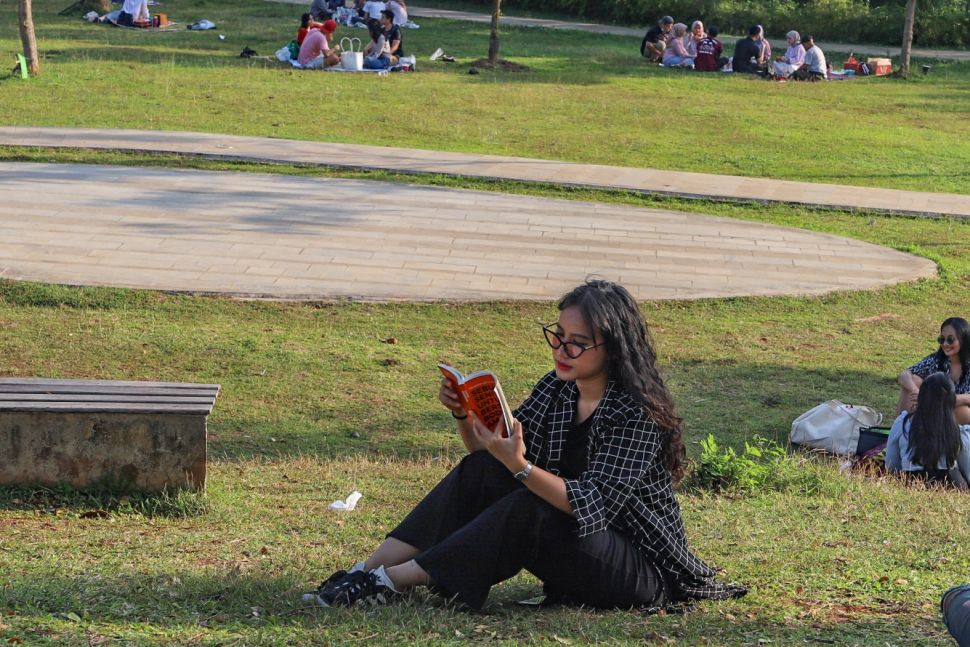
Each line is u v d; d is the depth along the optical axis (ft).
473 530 12.98
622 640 12.32
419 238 49.24
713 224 55.77
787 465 25.17
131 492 20.76
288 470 24.98
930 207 61.36
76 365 34.12
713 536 18.67
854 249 53.01
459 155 66.33
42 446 20.43
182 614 12.84
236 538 18.01
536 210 55.77
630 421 13.24
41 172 56.39
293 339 37.68
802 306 44.83
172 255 44.57
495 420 12.86
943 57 117.50
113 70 85.40
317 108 77.20
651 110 83.92
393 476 24.71
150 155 61.00
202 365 34.99
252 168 60.13
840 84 99.35
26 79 79.66
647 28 130.62
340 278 43.39
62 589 13.42
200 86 81.76
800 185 64.95
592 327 13.23
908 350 41.06
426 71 93.50
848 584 15.48
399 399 33.53
